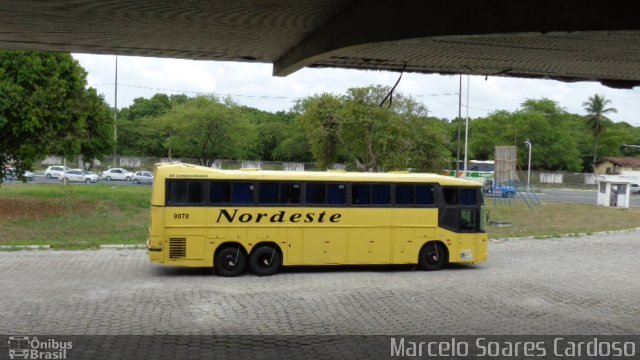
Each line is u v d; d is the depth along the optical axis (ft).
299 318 41.96
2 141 105.70
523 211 135.74
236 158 194.29
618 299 50.08
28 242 75.82
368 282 56.18
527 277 59.77
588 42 22.65
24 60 102.83
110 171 194.59
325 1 22.86
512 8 17.71
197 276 57.88
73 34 29.22
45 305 44.32
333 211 60.54
